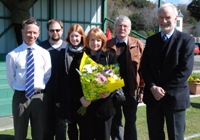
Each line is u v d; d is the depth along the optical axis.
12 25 8.66
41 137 3.67
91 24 10.48
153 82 3.63
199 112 6.68
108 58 3.51
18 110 3.53
